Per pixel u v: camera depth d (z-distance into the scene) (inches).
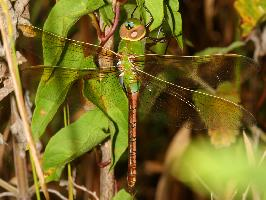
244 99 20.6
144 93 16.5
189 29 21.2
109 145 15.9
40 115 14.9
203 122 16.6
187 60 16.1
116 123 15.2
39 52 15.9
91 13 15.2
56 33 14.8
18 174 17.0
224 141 18.0
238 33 20.3
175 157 19.0
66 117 15.7
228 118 16.5
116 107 15.3
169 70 16.3
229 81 16.4
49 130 18.4
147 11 14.9
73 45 15.1
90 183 18.6
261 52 19.4
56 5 14.7
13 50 14.3
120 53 15.7
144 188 21.8
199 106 16.6
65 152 15.2
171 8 15.2
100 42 15.2
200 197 20.1
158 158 21.9
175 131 21.8
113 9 15.0
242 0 19.1
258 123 20.7
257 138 18.7
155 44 15.9
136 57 15.7
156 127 21.9
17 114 16.2
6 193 17.2
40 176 14.3
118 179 19.9
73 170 16.9
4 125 17.0
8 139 17.6
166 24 15.5
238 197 17.1
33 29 14.9
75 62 15.2
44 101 14.9
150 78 16.2
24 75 15.8
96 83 15.3
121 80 16.0
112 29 15.1
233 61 16.2
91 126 15.3
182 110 16.6
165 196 20.2
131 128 16.6
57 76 15.0
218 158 11.6
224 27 21.6
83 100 15.6
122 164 20.0
